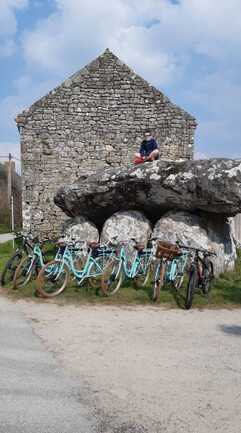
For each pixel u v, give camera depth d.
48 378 3.73
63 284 7.03
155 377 3.82
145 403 3.31
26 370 3.91
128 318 5.81
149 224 9.39
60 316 5.86
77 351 4.47
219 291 7.43
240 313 6.24
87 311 6.14
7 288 7.38
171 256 6.88
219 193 8.20
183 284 7.57
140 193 9.14
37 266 7.64
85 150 14.69
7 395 3.38
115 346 4.65
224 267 8.95
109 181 9.30
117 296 6.90
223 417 3.12
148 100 14.76
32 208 14.43
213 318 5.91
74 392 3.47
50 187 14.52
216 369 4.03
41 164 14.48
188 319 5.83
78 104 14.63
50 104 14.51
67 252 7.15
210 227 9.16
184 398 3.41
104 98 14.73
